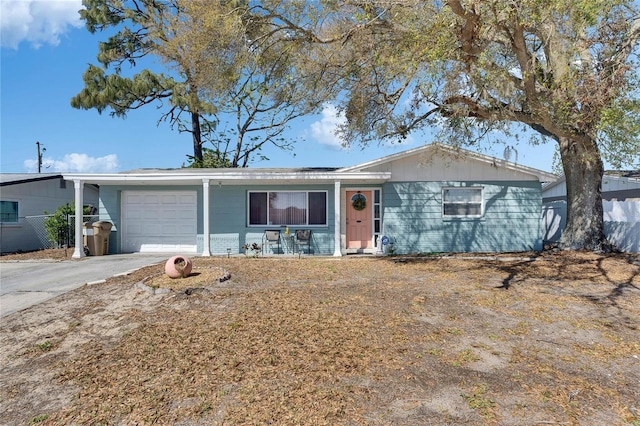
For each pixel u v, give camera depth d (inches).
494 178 506.9
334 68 434.3
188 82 737.0
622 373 152.5
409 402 130.9
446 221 508.7
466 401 131.3
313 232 526.0
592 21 281.1
